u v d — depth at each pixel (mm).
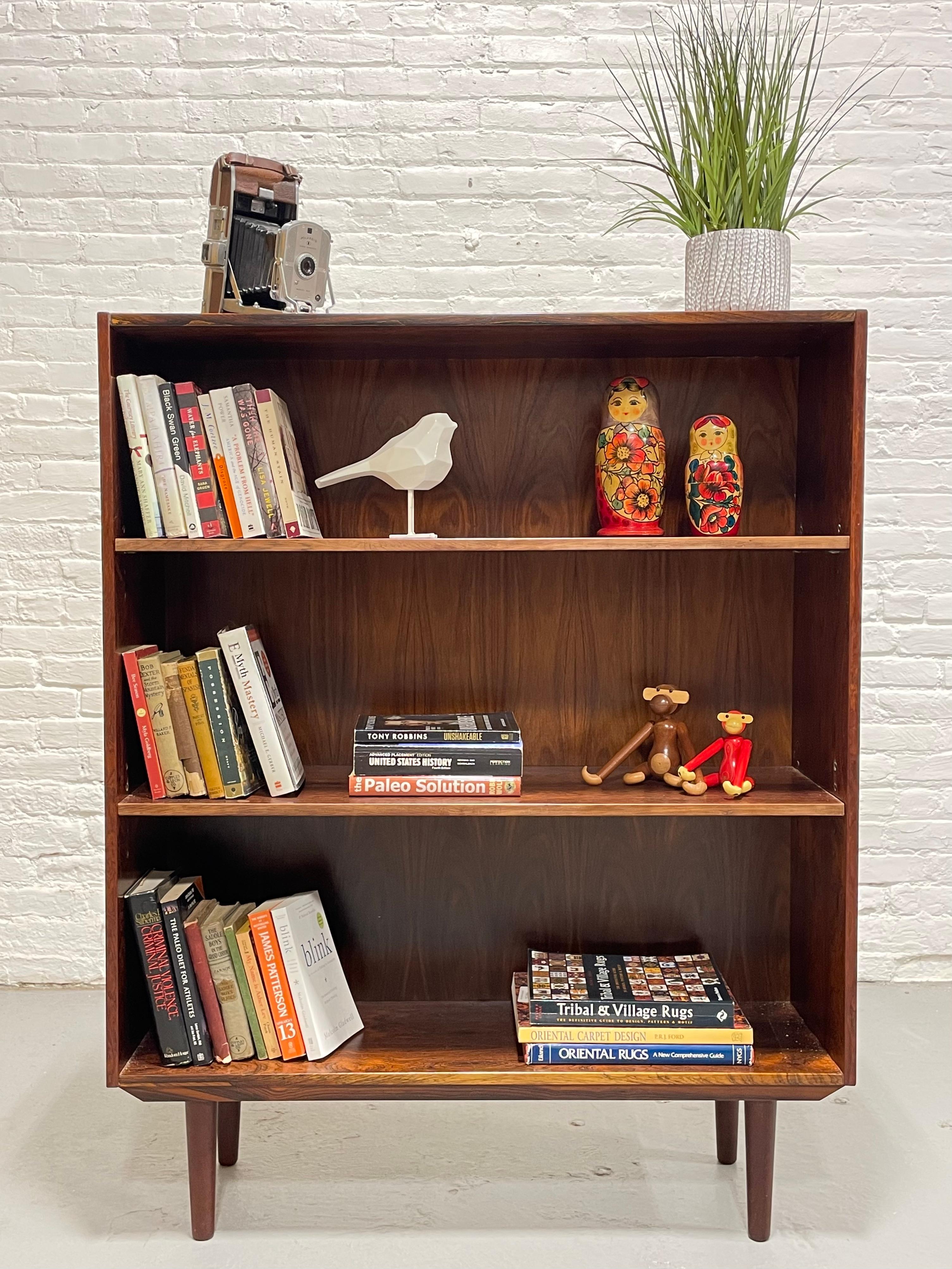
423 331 1425
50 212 2104
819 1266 1382
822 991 1503
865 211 2102
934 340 2113
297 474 1513
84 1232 1447
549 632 1689
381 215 2088
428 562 1682
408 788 1459
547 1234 1449
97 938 2186
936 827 2172
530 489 1668
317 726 1698
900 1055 1926
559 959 1610
